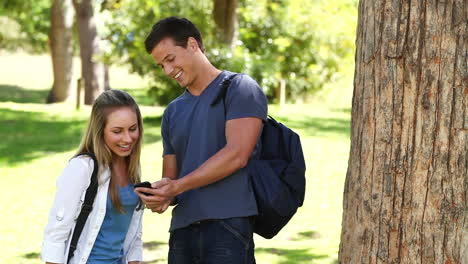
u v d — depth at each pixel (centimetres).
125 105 371
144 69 1903
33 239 873
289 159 391
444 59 323
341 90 2572
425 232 331
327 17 2403
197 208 383
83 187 363
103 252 372
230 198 380
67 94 2509
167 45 378
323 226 924
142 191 360
